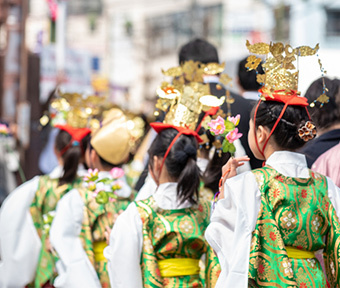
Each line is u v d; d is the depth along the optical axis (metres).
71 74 25.91
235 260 5.59
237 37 49.28
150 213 6.70
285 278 5.60
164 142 6.84
